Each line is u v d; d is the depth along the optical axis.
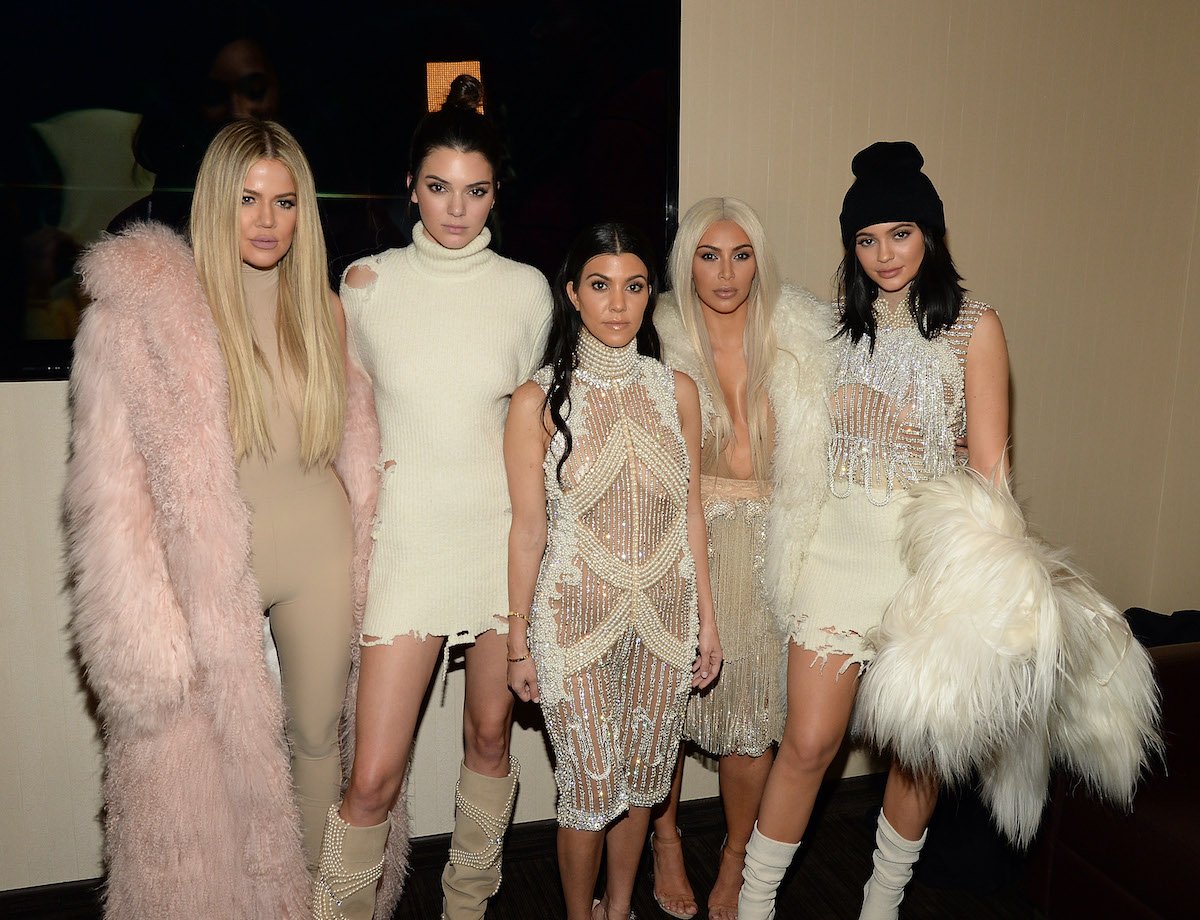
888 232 1.93
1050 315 2.88
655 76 2.42
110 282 1.70
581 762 1.95
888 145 1.95
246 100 2.19
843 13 2.54
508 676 1.99
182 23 2.12
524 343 2.00
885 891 2.11
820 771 2.03
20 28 2.03
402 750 1.95
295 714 2.02
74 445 1.73
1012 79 2.71
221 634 1.76
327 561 1.95
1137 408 3.03
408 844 2.30
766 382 2.09
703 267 2.06
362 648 1.95
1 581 2.22
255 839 1.86
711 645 2.08
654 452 1.94
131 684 1.74
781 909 2.41
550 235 2.42
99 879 2.40
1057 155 2.79
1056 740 1.92
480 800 2.13
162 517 1.72
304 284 1.85
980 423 1.94
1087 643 1.83
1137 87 2.83
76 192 2.12
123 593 1.71
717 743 2.29
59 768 2.34
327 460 1.93
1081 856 2.02
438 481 1.92
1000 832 2.29
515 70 2.34
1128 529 3.10
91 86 2.09
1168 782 1.85
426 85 2.29
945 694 1.76
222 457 1.72
